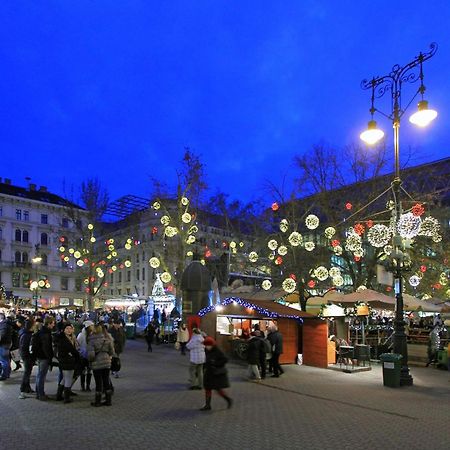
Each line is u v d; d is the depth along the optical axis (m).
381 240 15.66
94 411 9.98
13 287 73.81
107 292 84.06
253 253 26.23
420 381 15.83
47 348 11.00
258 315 19.30
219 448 7.50
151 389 12.95
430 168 27.73
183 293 26.72
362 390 13.62
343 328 21.31
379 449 7.71
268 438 8.17
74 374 11.05
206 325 22.34
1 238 74.50
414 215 14.77
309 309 27.38
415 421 9.84
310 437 8.30
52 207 79.88
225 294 29.23
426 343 24.03
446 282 28.62
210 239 38.56
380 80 16.05
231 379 15.23
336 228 25.47
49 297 76.44
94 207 48.38
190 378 13.09
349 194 27.38
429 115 13.39
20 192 80.81
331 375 16.59
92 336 10.59
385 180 26.69
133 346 28.34
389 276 15.62
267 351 15.38
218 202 38.81
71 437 7.95
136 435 8.17
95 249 52.91
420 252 26.41
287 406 11.06
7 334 13.95
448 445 8.08
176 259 35.22
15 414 9.60
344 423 9.45
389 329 24.38
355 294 21.31
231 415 9.92
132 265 79.94
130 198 57.28
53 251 79.06
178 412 10.09
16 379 13.99
